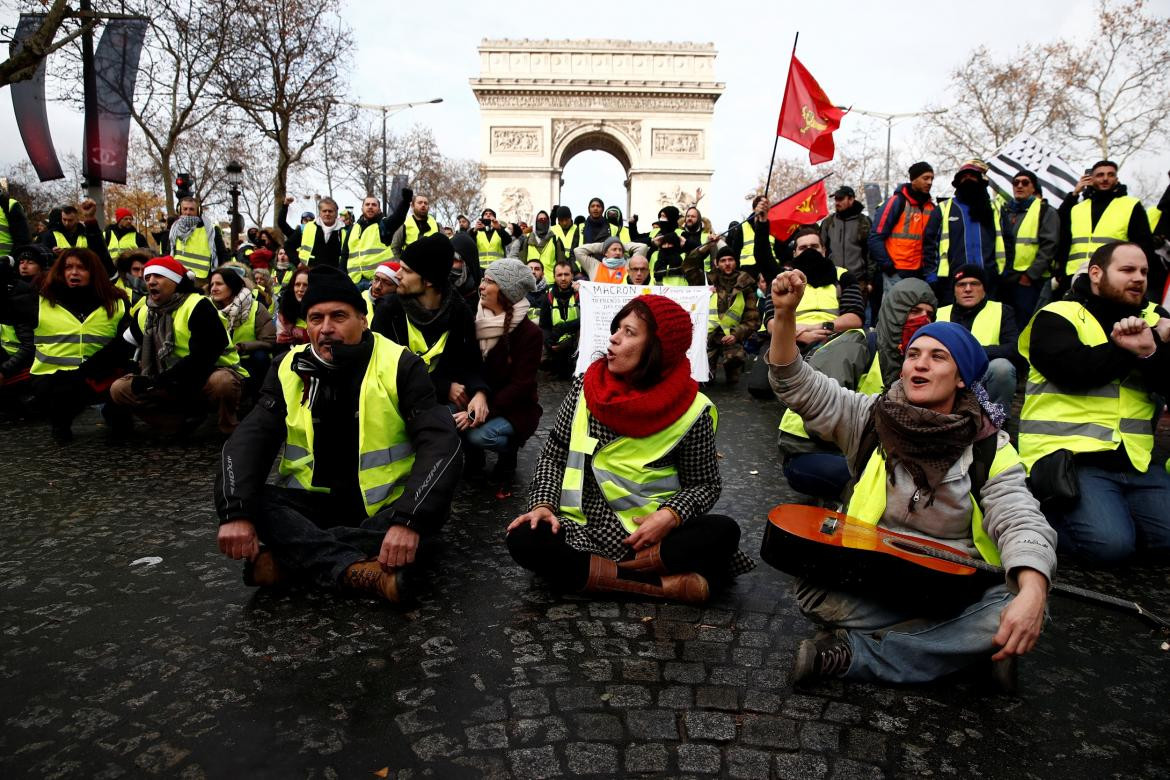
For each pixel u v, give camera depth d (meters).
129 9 18.59
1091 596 2.56
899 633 2.81
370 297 6.81
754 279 10.78
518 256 15.27
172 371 6.61
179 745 2.39
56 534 4.34
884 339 5.82
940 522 2.96
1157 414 4.31
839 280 7.17
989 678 2.81
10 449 6.52
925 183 9.55
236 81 22.91
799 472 4.79
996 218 9.20
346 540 3.54
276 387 3.61
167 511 4.78
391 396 3.65
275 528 3.46
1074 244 8.68
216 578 3.71
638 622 3.29
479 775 2.27
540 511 3.45
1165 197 8.18
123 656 2.95
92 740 2.42
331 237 12.59
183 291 6.77
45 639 3.08
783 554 2.91
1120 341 3.89
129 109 12.68
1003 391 5.86
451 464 3.46
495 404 5.54
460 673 2.84
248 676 2.80
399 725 2.51
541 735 2.46
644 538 3.37
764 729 2.51
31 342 8.09
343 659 2.94
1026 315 9.30
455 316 5.37
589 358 7.88
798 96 8.52
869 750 2.42
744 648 3.06
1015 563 2.50
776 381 3.24
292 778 2.25
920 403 2.95
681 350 3.51
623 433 3.52
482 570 3.88
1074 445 4.17
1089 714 2.65
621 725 2.53
